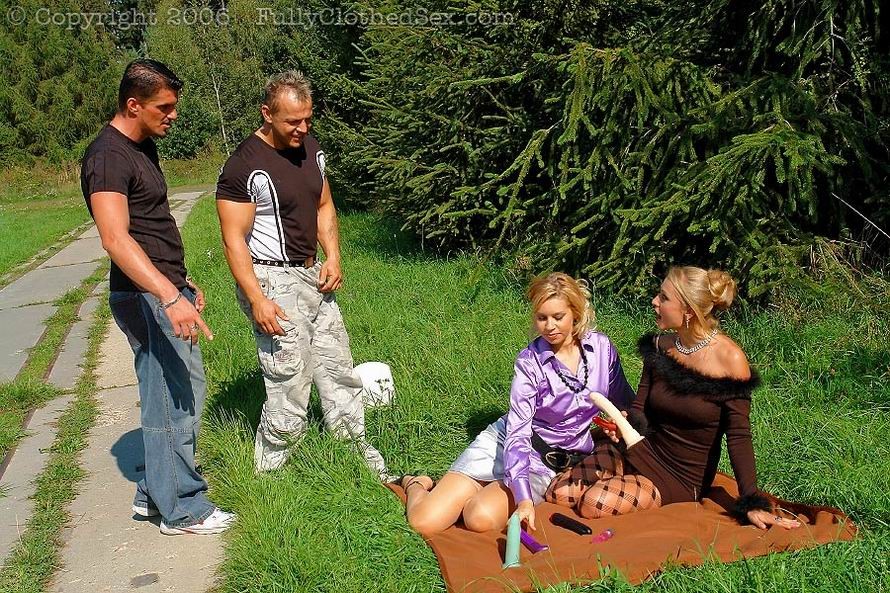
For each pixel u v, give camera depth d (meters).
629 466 3.93
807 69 6.88
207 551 3.75
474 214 9.66
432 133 9.95
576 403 3.87
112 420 5.64
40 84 36.03
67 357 7.38
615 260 6.77
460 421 4.91
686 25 7.32
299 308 4.11
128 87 3.55
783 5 6.50
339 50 16.12
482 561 3.35
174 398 3.83
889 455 4.02
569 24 9.13
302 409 4.22
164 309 3.55
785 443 4.23
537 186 8.63
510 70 9.25
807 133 5.96
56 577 3.60
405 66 10.29
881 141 6.27
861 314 5.81
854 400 4.77
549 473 3.92
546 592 3.00
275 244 4.02
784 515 3.55
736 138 5.73
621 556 3.18
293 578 3.33
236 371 6.08
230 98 36.84
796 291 6.12
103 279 11.45
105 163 3.47
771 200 6.43
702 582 3.00
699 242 6.82
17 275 12.46
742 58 7.30
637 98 6.52
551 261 7.47
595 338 3.94
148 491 3.90
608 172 7.21
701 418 3.63
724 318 6.27
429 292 8.10
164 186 3.80
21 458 5.01
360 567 3.41
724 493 3.81
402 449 4.61
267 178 3.91
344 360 4.40
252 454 4.46
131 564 3.67
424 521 3.70
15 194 32.72
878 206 6.52
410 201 10.22
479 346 6.05
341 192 16.69
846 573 3.03
